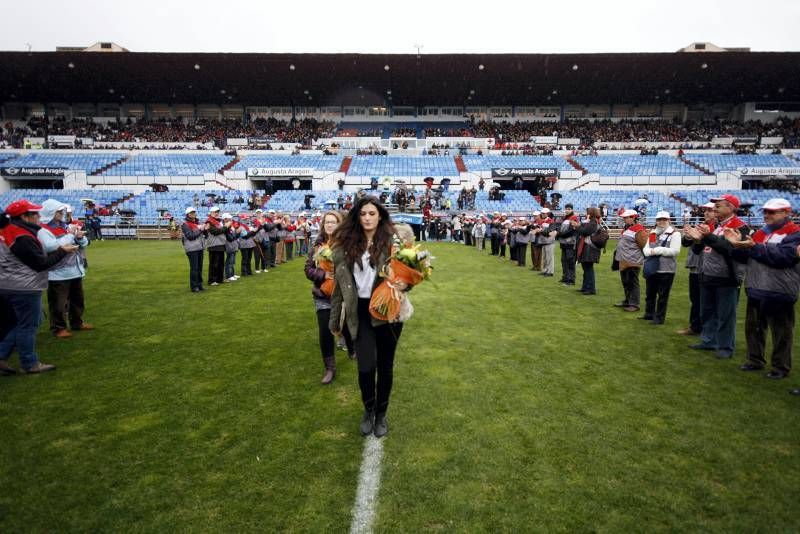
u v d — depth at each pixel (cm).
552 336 658
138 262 1514
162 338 644
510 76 4038
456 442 354
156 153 3794
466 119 4772
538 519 269
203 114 4825
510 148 3953
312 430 374
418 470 317
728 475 314
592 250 970
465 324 723
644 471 318
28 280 486
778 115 4472
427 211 2652
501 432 371
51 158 3578
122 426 381
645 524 266
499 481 305
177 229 2573
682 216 2825
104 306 852
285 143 4100
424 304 870
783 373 497
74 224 668
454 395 444
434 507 279
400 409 412
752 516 273
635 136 4250
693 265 657
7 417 397
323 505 281
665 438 363
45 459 331
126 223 2620
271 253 1435
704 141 4094
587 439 361
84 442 355
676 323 742
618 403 429
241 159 3719
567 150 3881
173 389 461
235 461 329
